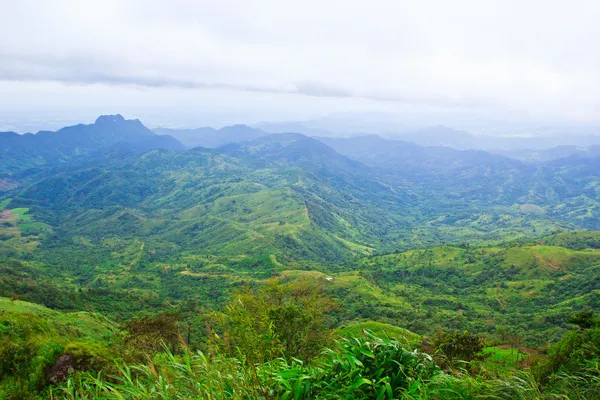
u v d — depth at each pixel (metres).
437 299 117.81
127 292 121.62
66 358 11.77
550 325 80.06
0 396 11.09
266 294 20.00
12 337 17.45
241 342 8.56
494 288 126.31
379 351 4.15
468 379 4.31
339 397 3.56
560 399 4.70
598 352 7.72
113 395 3.87
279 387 3.74
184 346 4.23
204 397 3.50
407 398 3.53
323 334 17.72
